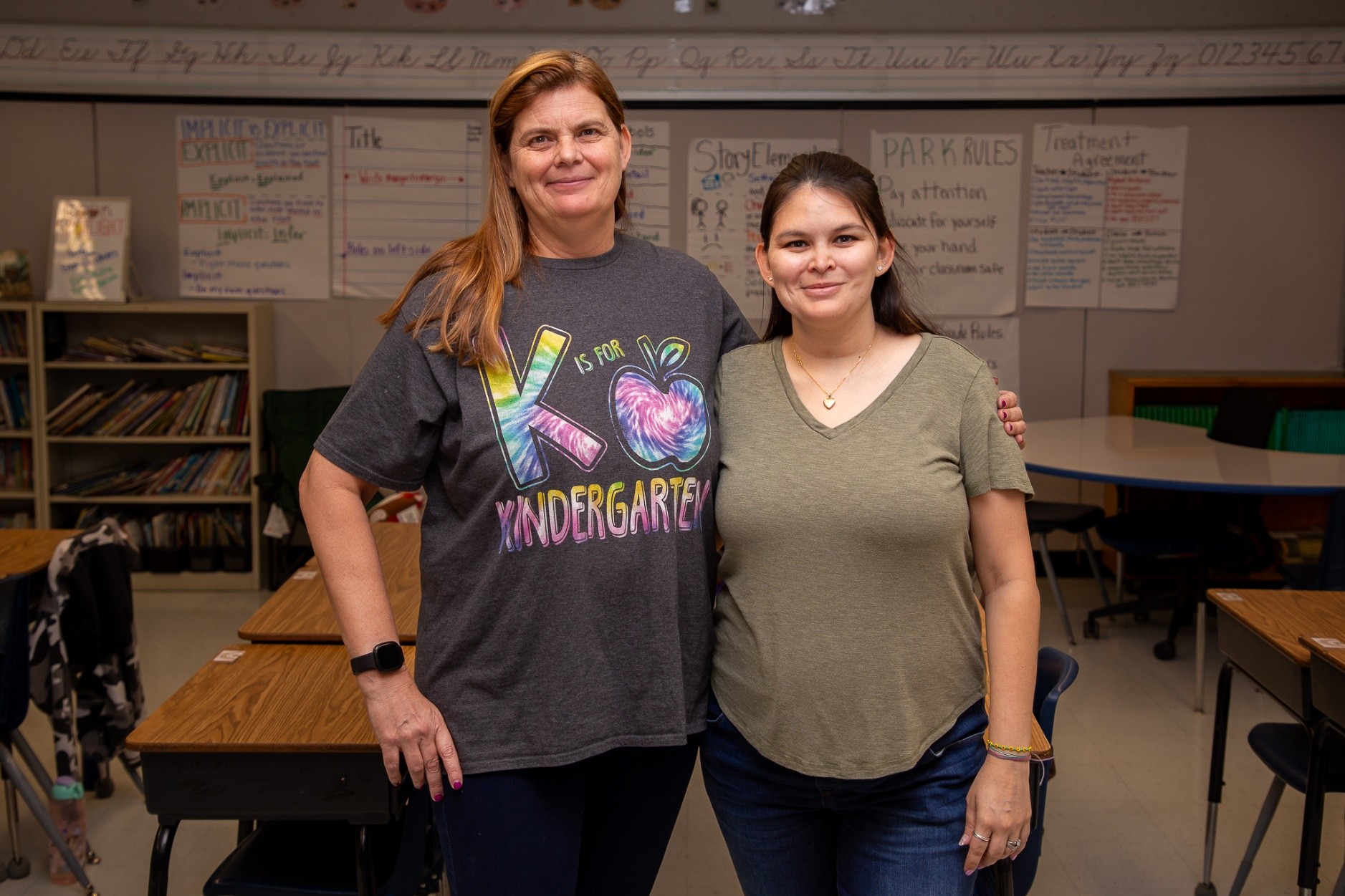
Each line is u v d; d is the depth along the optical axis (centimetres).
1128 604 439
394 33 506
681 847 285
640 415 143
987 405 143
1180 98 508
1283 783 240
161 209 517
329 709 185
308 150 514
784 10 505
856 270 143
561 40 507
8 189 513
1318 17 500
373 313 525
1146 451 415
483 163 515
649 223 520
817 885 156
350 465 142
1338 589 316
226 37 505
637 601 143
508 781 143
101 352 502
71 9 502
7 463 509
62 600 266
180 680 394
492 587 140
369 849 178
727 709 150
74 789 262
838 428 143
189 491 509
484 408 139
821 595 140
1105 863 274
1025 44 505
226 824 293
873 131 513
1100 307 525
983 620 207
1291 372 520
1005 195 516
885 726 140
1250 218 518
